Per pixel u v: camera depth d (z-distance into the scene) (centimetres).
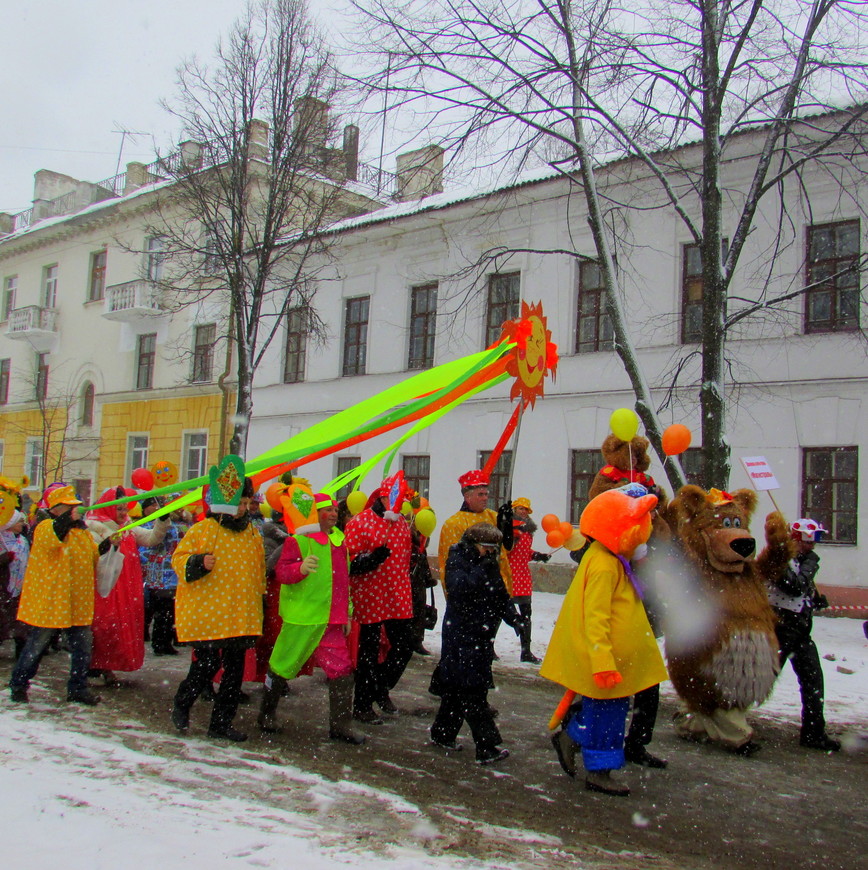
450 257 1847
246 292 1673
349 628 558
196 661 522
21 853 310
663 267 1498
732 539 510
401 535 602
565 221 1655
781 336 1352
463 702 486
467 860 331
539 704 659
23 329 2986
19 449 3108
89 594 616
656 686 491
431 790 428
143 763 445
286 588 524
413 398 596
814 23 942
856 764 514
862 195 1284
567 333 1633
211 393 2375
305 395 2120
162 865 303
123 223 2741
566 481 1616
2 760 440
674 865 345
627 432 515
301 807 384
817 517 1320
